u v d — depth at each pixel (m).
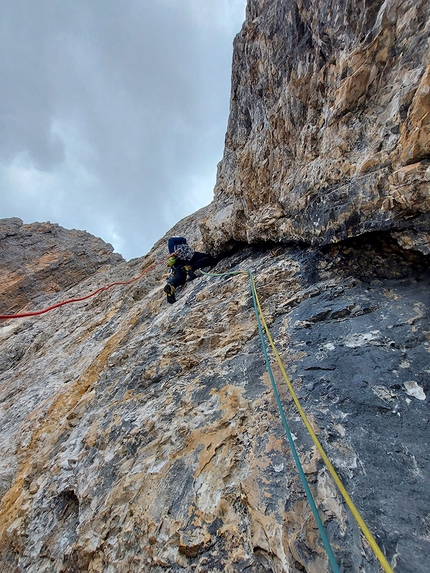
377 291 2.95
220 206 8.60
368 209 2.76
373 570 1.39
